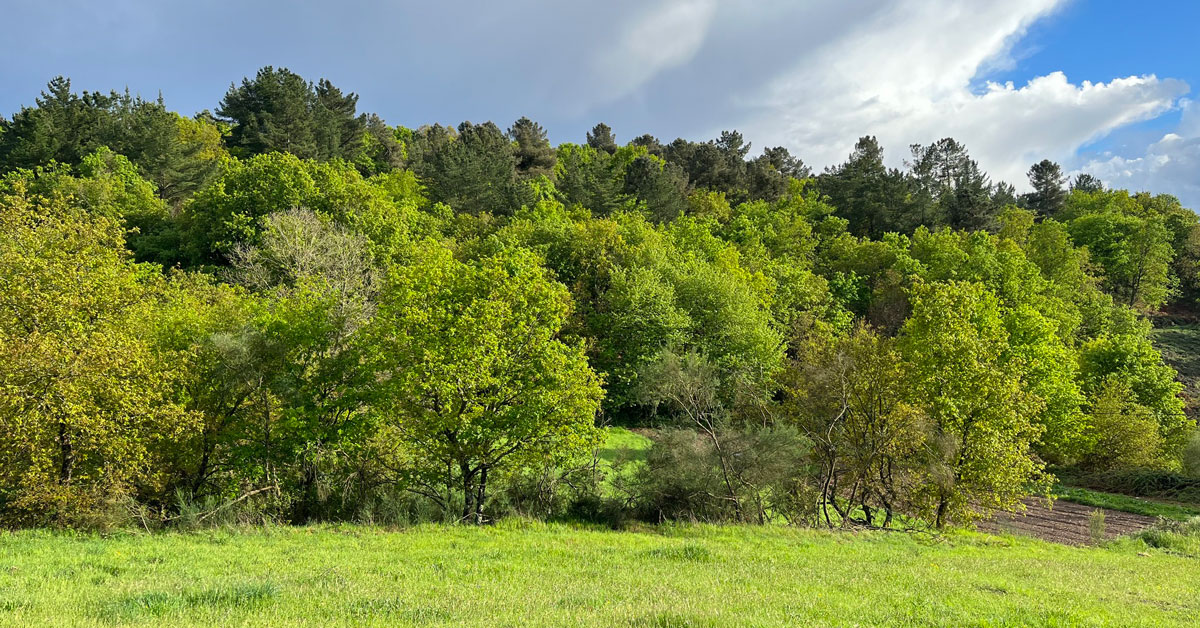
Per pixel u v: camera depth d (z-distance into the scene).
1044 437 43.62
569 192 86.19
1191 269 89.88
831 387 26.66
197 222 50.16
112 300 21.08
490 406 22.78
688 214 96.62
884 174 97.00
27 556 12.86
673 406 28.66
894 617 8.97
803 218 95.38
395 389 21.91
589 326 55.41
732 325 53.00
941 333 27.52
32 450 17.31
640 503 24.73
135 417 19.50
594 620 7.90
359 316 27.53
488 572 12.26
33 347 17.03
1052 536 27.80
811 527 24.22
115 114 80.31
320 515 22.09
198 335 23.94
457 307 23.66
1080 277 74.19
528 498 24.02
